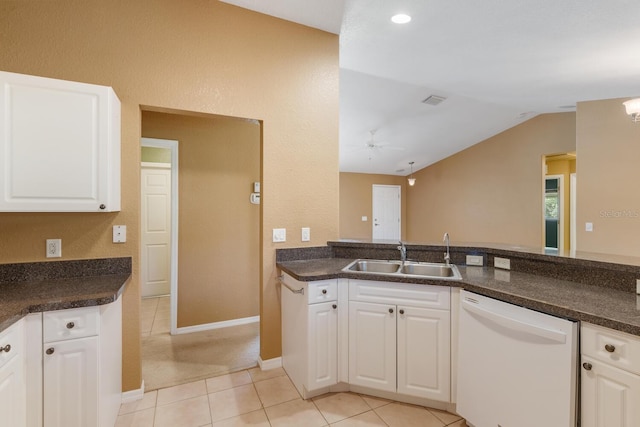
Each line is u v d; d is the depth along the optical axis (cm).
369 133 612
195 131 320
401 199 923
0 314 125
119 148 192
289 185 252
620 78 341
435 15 234
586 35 254
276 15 242
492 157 657
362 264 251
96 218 195
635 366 112
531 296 147
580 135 418
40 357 140
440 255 238
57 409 143
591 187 407
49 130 161
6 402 125
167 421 186
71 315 146
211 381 229
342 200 865
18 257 181
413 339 193
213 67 224
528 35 258
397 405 200
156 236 446
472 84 391
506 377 151
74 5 189
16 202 156
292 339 227
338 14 239
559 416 131
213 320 329
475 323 168
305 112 256
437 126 591
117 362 188
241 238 341
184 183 316
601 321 120
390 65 332
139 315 207
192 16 218
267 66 242
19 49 178
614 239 390
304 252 257
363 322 204
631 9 217
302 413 193
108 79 196
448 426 180
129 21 201
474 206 703
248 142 344
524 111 530
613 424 118
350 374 208
